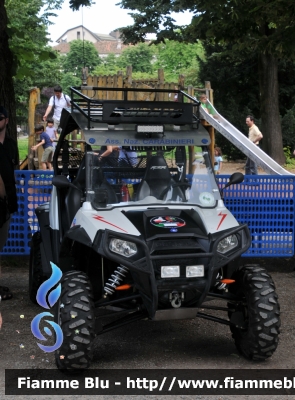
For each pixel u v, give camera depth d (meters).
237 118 32.28
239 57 32.75
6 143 7.34
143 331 6.82
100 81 16.12
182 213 5.80
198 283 5.41
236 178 6.32
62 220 6.63
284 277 9.30
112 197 5.97
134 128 6.05
